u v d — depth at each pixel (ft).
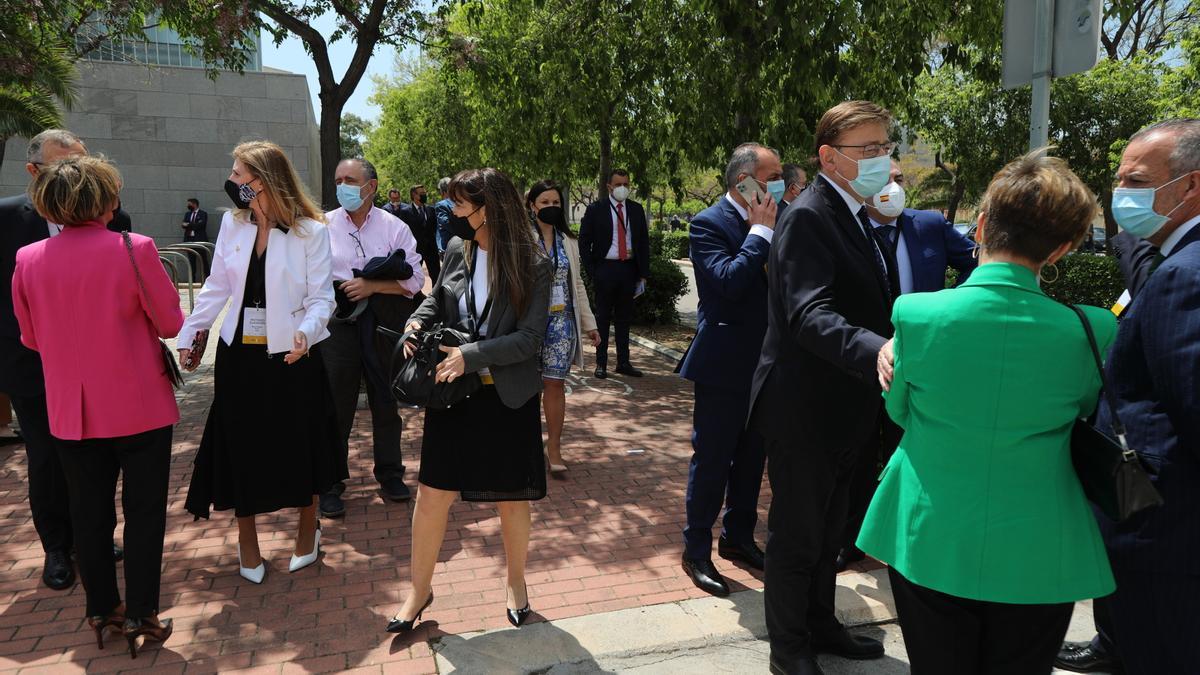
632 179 34.32
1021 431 5.54
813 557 8.71
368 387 14.70
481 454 9.48
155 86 70.44
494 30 36.06
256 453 10.84
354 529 13.43
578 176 40.83
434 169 95.71
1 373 10.86
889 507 6.29
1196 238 7.11
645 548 12.85
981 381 5.52
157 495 9.50
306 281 11.03
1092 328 5.51
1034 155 5.88
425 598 10.12
